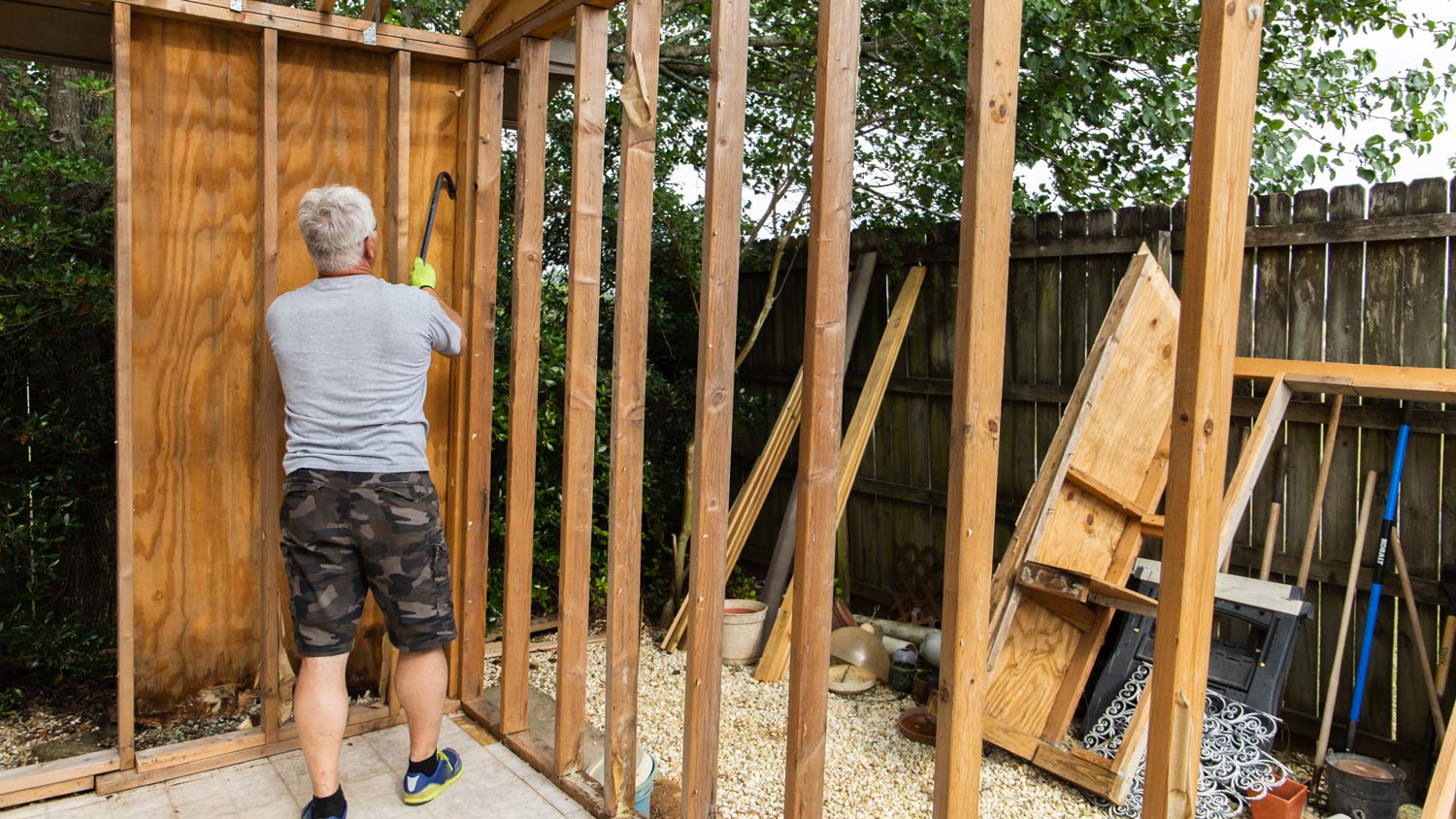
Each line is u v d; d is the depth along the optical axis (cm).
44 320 365
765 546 593
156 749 272
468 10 302
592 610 528
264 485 279
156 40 277
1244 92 137
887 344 495
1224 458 142
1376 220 345
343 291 238
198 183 286
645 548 550
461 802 259
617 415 239
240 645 305
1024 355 458
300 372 236
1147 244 407
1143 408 405
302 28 278
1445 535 343
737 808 319
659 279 585
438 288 323
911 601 511
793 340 569
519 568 295
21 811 249
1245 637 383
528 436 293
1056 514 383
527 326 291
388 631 248
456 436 324
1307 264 369
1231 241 139
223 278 292
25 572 366
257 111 292
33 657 359
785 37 480
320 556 235
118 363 256
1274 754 375
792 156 520
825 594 188
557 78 362
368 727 302
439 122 320
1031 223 450
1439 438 344
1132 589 400
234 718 305
